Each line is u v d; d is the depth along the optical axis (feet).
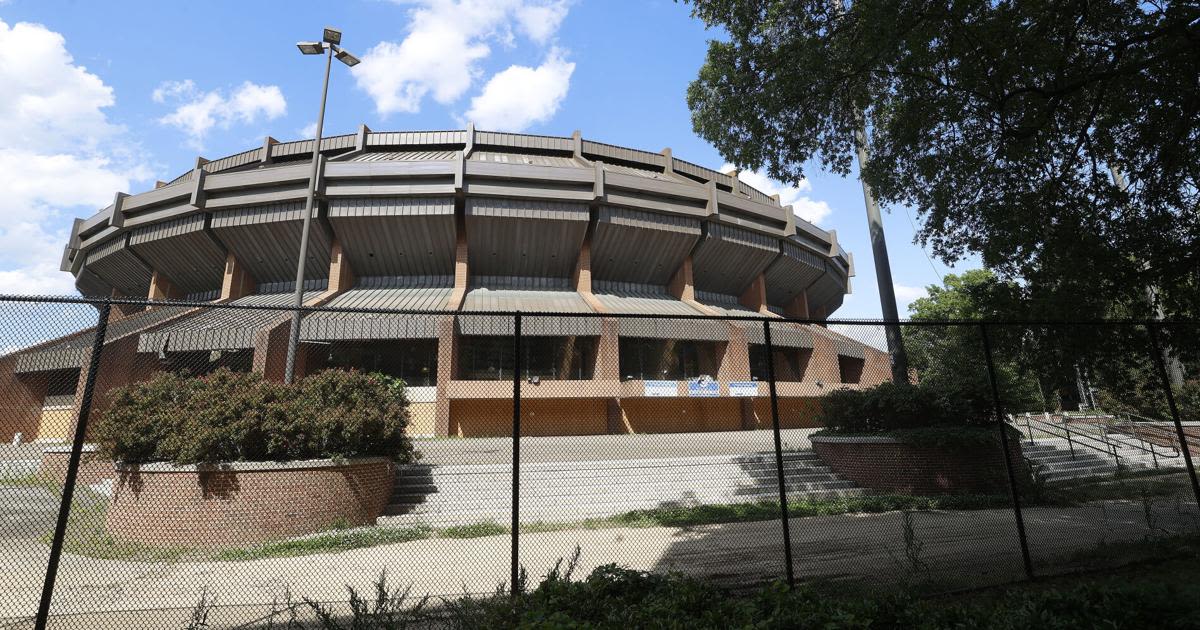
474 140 139.03
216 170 140.05
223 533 31.68
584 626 11.77
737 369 97.04
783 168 43.09
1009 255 38.58
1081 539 30.48
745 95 40.29
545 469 45.52
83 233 130.11
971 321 24.41
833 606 13.96
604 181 111.45
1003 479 45.88
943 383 50.26
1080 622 13.69
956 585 21.18
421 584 23.70
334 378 40.24
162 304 18.12
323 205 105.29
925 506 42.24
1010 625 13.56
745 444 61.21
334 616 18.47
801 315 155.43
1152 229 35.19
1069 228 35.09
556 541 32.12
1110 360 33.50
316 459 34.86
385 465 39.96
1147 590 14.73
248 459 34.04
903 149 41.70
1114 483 54.03
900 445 47.52
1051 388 37.76
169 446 32.24
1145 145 35.94
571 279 124.98
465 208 106.63
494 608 15.11
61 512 16.16
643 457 55.47
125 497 32.37
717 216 119.44
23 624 18.69
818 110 40.88
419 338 84.33
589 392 89.71
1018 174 38.99
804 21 38.27
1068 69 34.40
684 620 12.87
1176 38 30.50
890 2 31.76
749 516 39.22
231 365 43.24
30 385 31.83
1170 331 32.17
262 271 118.73
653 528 35.94
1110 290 34.71
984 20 33.06
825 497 46.42
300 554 29.50
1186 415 69.15
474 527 35.40
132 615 19.88
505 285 120.57
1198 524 33.35
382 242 111.45
